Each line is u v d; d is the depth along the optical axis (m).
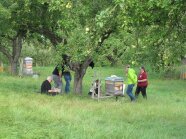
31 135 30.92
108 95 61.69
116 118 44.09
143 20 29.59
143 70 65.75
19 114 38.47
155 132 36.91
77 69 66.25
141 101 62.59
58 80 65.62
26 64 102.50
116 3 22.83
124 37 48.69
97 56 58.09
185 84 96.62
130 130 36.19
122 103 58.22
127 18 28.50
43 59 144.88
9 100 48.16
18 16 64.75
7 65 127.62
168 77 111.44
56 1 31.27
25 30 69.81
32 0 61.88
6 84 74.25
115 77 61.66
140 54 34.69
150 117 46.41
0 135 30.22
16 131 32.03
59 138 31.19
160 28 31.83
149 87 86.88
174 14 29.41
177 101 65.19
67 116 40.59
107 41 56.47
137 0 27.92
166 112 50.84
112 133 34.16
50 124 36.22
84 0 47.06
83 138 31.72
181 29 32.53
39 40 80.56
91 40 30.16
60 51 60.62
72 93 66.50
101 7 46.97
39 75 104.44
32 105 45.50
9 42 107.81
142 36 33.59
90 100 59.50
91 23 28.88
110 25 28.92
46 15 64.12
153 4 27.84
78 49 51.59
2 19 63.94
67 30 56.94
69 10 46.22
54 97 57.47
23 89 66.94
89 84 84.00
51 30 66.75
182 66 110.81
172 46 34.28
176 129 39.50
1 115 37.47
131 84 62.00
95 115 44.50
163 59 34.44
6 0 64.56
